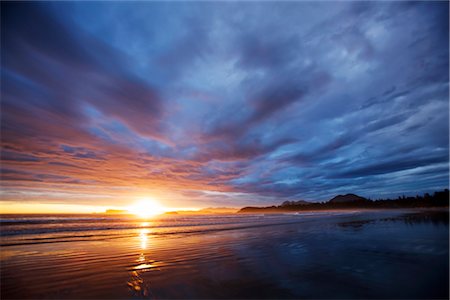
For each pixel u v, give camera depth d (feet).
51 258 26.61
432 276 15.57
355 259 21.27
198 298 14.47
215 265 22.41
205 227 71.72
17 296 15.53
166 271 20.66
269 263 22.22
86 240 42.98
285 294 14.29
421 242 27.12
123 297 15.15
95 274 20.03
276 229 56.34
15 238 47.14
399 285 14.35
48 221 102.94
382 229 42.45
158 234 53.31
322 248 27.89
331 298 13.24
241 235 46.88
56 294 15.83
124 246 35.04
